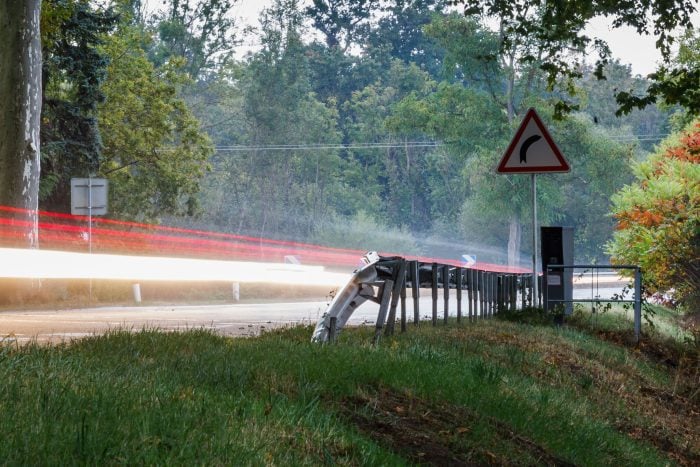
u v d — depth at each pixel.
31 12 30.42
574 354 14.77
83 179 33.50
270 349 10.04
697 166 28.84
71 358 8.32
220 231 87.75
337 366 8.80
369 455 6.36
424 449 7.30
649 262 27.70
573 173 87.38
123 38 53.97
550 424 9.32
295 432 6.38
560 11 20.48
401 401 8.43
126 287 39.72
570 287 19.67
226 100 96.62
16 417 5.49
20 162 30.44
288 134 93.62
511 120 83.56
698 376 17.23
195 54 92.69
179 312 26.22
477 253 111.69
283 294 50.91
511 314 18.72
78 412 5.82
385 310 12.26
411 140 117.56
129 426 5.61
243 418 6.44
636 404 13.12
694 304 27.91
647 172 32.50
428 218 118.62
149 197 52.06
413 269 14.98
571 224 112.69
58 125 42.84
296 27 96.44
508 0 21.03
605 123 122.56
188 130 52.75
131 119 51.34
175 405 6.38
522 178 84.56
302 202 94.69
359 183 115.06
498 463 7.51
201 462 5.14
